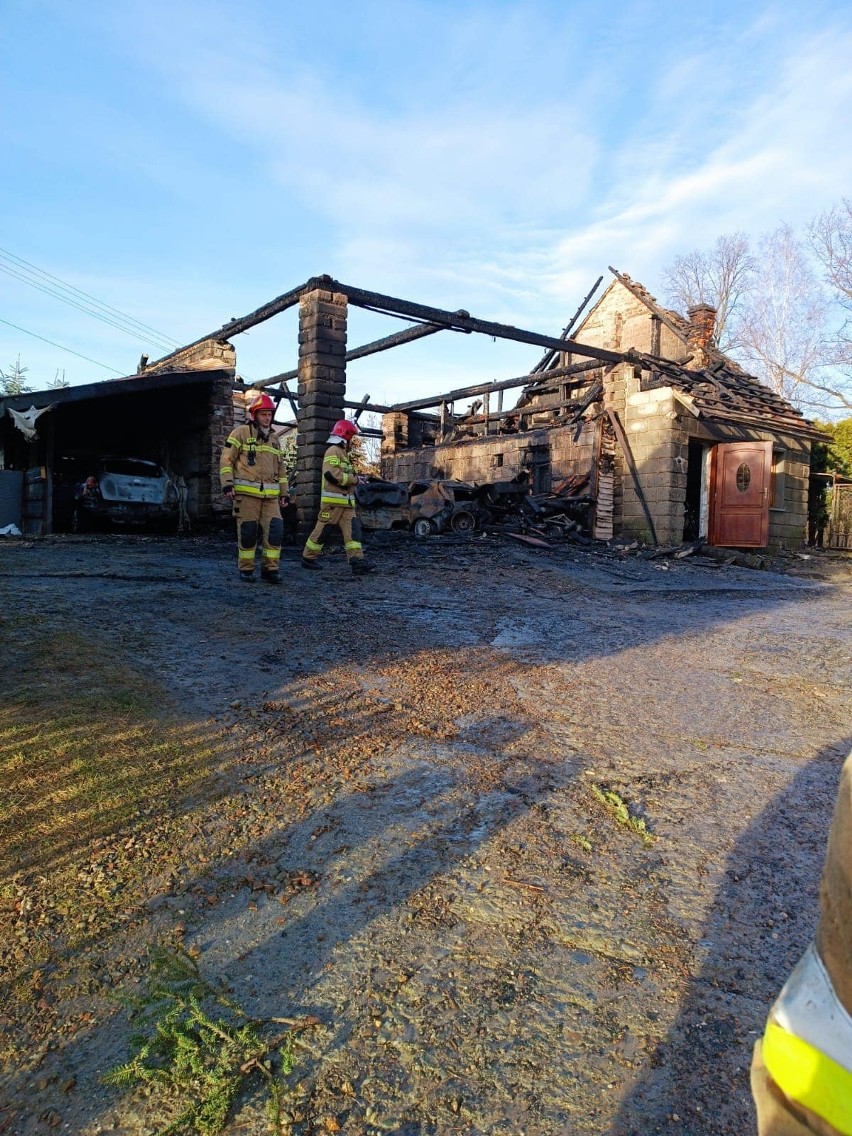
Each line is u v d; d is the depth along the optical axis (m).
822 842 3.32
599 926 2.69
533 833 3.30
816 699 5.31
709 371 17.92
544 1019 2.26
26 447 15.38
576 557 12.35
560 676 5.55
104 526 15.17
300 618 6.58
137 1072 2.04
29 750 3.56
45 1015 2.24
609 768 4.00
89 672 4.59
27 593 6.56
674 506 15.26
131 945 2.53
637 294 21.77
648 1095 1.99
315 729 4.23
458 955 2.52
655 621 7.75
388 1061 2.10
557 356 24.11
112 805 3.26
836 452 19.88
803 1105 0.93
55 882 2.78
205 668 4.99
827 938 1.01
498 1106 1.96
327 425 11.67
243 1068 2.06
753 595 10.10
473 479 19.39
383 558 10.70
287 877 2.91
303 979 2.40
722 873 3.05
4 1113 1.92
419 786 3.68
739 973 2.47
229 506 15.51
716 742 4.45
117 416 17.72
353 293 11.79
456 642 6.28
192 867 2.94
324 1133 1.88
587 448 16.19
